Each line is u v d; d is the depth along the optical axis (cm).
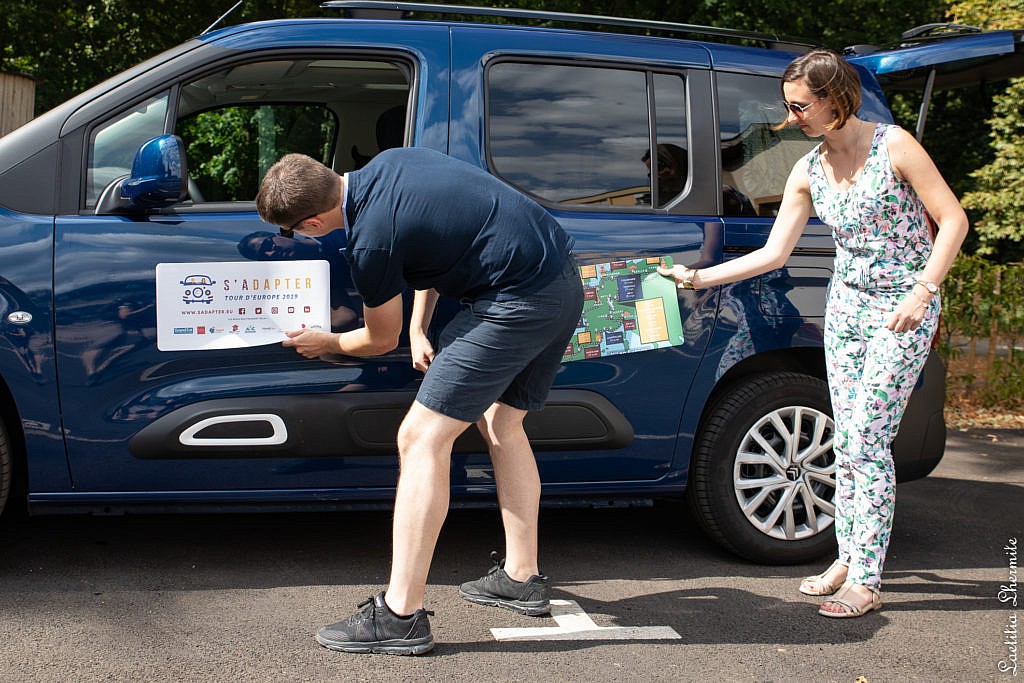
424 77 342
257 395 321
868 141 311
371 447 330
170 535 385
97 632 288
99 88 330
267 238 321
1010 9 1298
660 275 348
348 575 345
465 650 285
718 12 1243
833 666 284
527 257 271
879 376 318
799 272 362
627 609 323
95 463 319
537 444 344
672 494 368
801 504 376
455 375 274
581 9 1276
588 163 351
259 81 357
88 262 312
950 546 409
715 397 371
